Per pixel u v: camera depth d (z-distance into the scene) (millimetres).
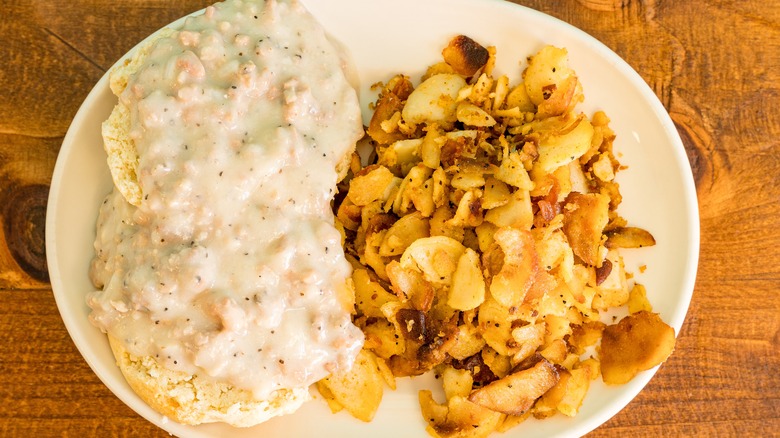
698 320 372
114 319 318
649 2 371
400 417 345
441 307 337
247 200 306
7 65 364
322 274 312
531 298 323
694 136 371
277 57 321
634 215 362
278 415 335
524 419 343
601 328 352
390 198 341
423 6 349
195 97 304
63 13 365
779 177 369
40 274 362
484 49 350
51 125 363
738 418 371
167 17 367
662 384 371
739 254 372
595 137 349
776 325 369
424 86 346
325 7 349
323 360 317
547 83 344
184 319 304
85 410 361
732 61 372
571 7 371
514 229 315
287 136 308
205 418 327
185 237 304
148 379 321
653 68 372
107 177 348
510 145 336
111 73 334
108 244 327
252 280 304
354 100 336
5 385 359
